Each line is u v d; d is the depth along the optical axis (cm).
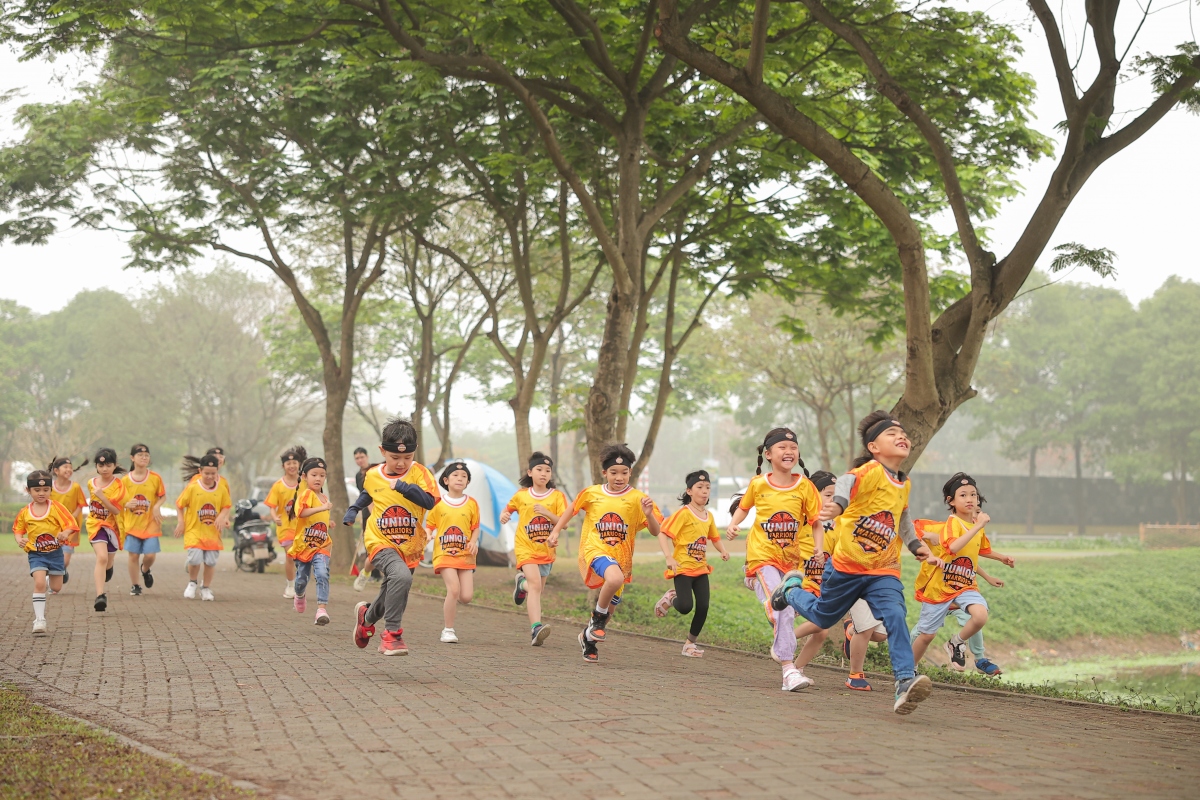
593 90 1471
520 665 854
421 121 1680
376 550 775
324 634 1046
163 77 1808
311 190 1844
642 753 498
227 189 1975
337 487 2158
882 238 1673
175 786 434
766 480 786
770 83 1492
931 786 435
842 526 641
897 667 617
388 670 796
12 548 2930
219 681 734
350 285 2183
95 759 488
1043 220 1070
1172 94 1030
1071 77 1039
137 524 1436
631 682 768
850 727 591
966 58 1340
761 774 454
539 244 2245
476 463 2573
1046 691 891
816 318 3262
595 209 1388
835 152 1047
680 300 3638
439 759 486
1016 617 2281
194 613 1228
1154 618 2419
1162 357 4997
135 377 4953
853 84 1519
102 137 1884
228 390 4972
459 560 980
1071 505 5397
